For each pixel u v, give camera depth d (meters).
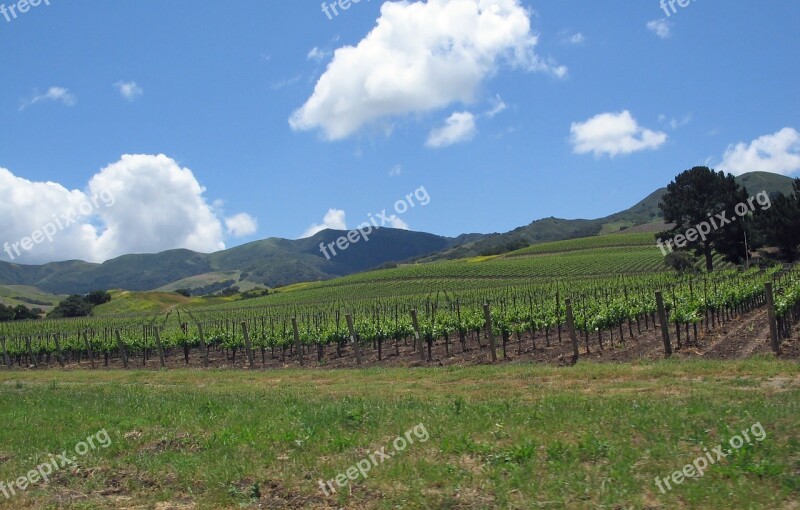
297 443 9.73
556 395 12.46
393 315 39.06
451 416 10.62
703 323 25.61
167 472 9.08
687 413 9.62
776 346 16.52
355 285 89.12
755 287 27.22
